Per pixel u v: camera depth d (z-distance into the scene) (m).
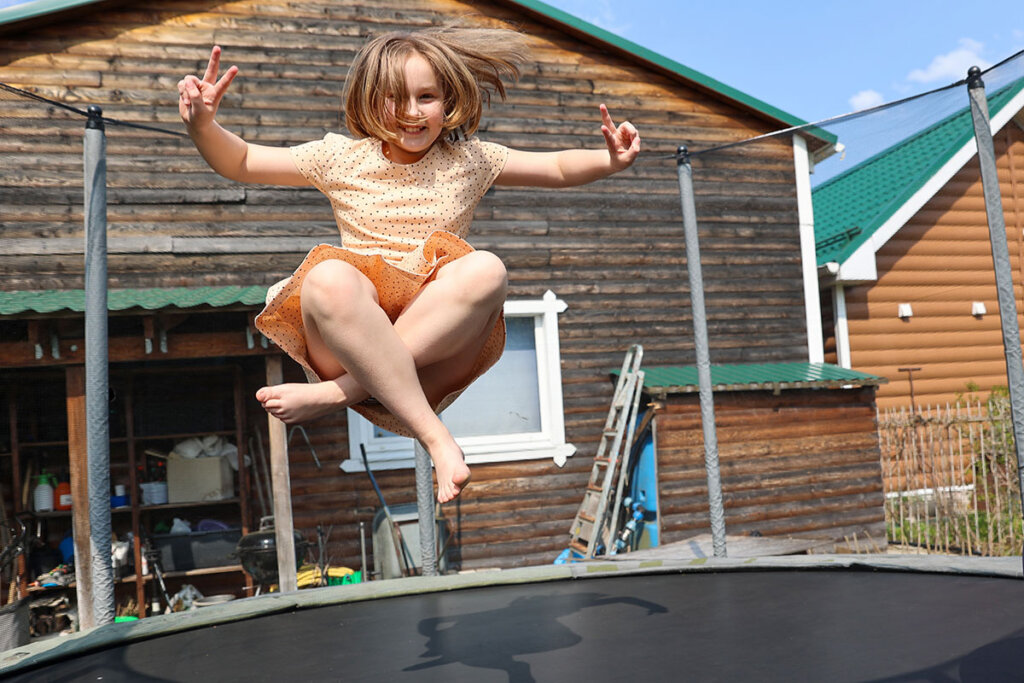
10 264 5.17
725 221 7.30
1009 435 6.45
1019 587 3.00
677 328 7.10
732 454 6.48
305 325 1.29
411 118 1.36
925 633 2.37
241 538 5.23
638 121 7.17
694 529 6.36
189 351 5.10
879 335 8.41
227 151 1.42
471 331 1.31
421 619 3.11
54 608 4.80
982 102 3.43
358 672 2.35
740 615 2.81
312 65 6.50
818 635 2.42
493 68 1.51
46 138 5.43
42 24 5.80
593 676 2.13
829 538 6.61
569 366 6.80
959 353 8.55
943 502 6.73
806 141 7.52
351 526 6.02
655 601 3.19
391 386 1.24
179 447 5.23
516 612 3.13
